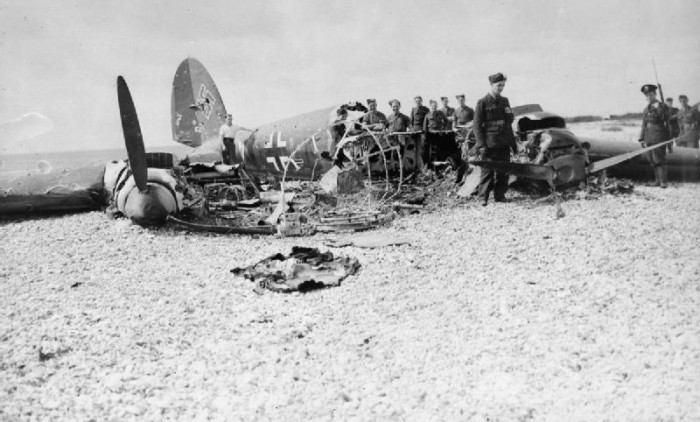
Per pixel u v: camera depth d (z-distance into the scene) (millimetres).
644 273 5305
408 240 7262
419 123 13672
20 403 3451
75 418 3283
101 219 9586
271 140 12945
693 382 3299
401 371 3703
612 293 4828
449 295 5098
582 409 3127
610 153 10625
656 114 10047
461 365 3727
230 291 5551
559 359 3703
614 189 9539
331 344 4184
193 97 18562
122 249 7484
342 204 9227
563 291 4992
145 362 4023
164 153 10656
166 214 8586
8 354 4184
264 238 7973
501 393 3352
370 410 3248
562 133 9258
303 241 7637
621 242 6465
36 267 6742
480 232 7465
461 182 10391
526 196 9797
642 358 3631
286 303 5133
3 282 6148
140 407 3377
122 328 4664
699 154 10859
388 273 5875
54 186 10148
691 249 5996
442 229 7801
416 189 10195
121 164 10430
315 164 10969
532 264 5887
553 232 7156
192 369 3881
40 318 4969
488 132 9094
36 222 9672
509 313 4566
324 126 11320
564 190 9594
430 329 4355
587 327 4168
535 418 3082
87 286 5902
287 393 3486
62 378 3797
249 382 3641
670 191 9719
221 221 9125
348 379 3631
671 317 4230
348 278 5758
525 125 10023
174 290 5660
